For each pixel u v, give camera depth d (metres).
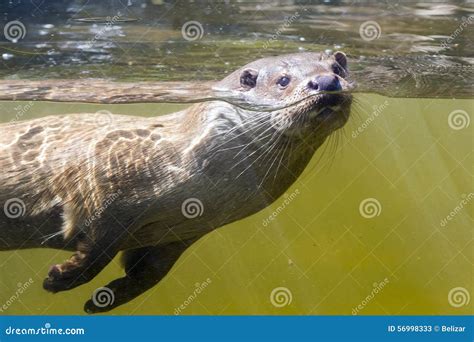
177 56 7.32
